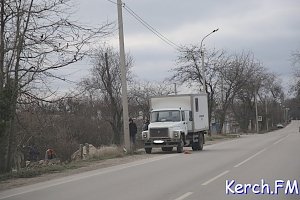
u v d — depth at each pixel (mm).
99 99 57656
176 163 20359
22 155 34219
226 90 66812
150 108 30656
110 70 58750
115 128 55656
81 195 12008
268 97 127875
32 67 18656
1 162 19250
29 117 23125
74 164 22422
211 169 17219
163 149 31094
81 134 48844
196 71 57188
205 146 35781
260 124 115625
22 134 24594
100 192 12383
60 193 12609
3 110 16031
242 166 17984
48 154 38156
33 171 18734
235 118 102750
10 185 15273
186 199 10664
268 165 18047
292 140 40500
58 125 40250
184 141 28844
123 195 11648
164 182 13914
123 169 18891
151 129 28266
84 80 56188
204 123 31984
